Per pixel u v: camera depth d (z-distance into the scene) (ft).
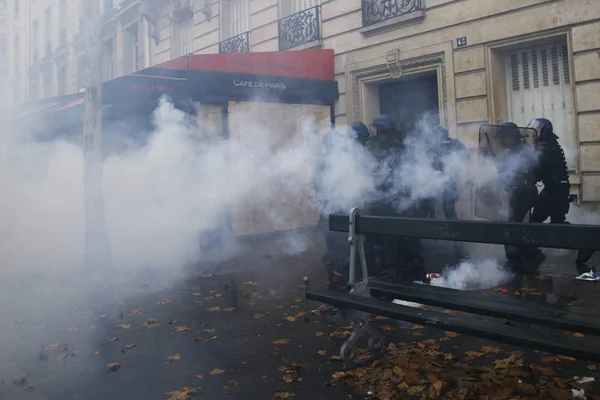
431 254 23.22
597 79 24.75
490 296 9.83
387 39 33.68
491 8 28.55
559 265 19.30
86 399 9.96
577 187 25.70
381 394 9.24
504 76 29.60
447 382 9.62
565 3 25.67
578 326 7.71
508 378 9.49
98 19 23.25
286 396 9.48
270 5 42.80
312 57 34.09
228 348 12.33
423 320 9.14
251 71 30.07
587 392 8.89
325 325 13.66
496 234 8.73
